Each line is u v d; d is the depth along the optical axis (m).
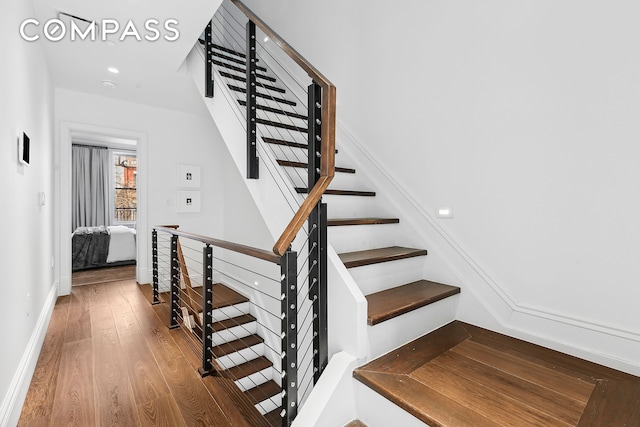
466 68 2.09
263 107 2.75
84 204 7.28
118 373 2.01
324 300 1.52
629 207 1.47
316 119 1.54
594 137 1.56
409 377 1.38
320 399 1.34
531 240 1.79
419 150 2.38
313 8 3.34
